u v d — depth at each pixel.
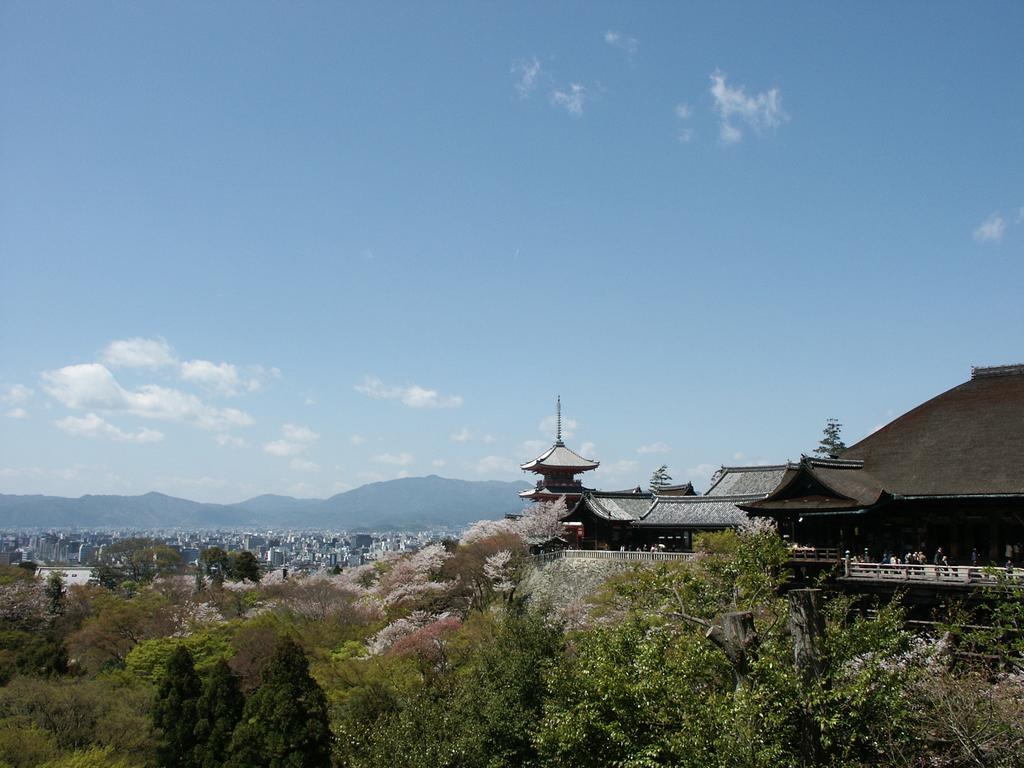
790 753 16.77
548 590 58.16
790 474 40.75
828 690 17.73
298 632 64.25
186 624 70.56
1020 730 17.58
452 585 67.75
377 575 97.12
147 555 125.69
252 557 112.50
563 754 21.47
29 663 61.31
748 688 17.81
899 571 33.16
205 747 41.50
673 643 21.88
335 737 37.78
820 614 19.81
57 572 102.88
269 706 39.81
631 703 19.50
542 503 79.38
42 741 40.62
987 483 34.72
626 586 30.81
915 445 40.22
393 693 43.94
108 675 59.34
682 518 62.28
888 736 17.28
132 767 41.78
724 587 24.94
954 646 25.12
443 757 27.41
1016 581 25.94
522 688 28.33
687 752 16.94
